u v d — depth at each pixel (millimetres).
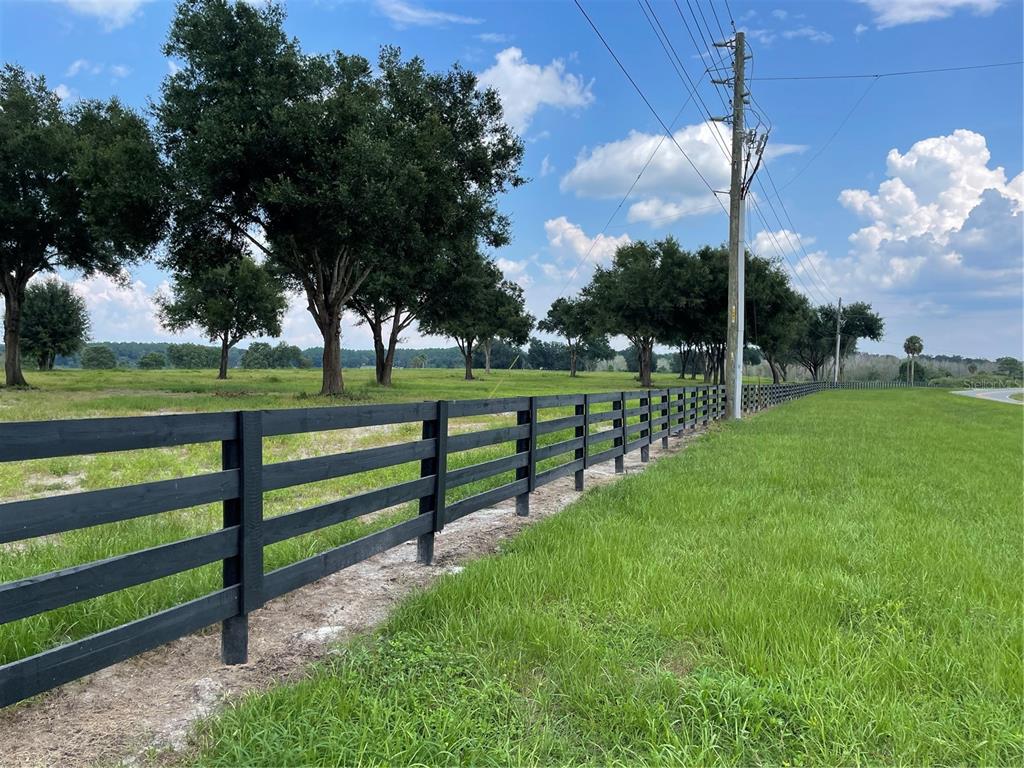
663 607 3717
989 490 8008
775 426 17703
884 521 6043
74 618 3439
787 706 2697
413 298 33406
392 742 2400
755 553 4895
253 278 42906
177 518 6031
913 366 108000
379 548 4180
